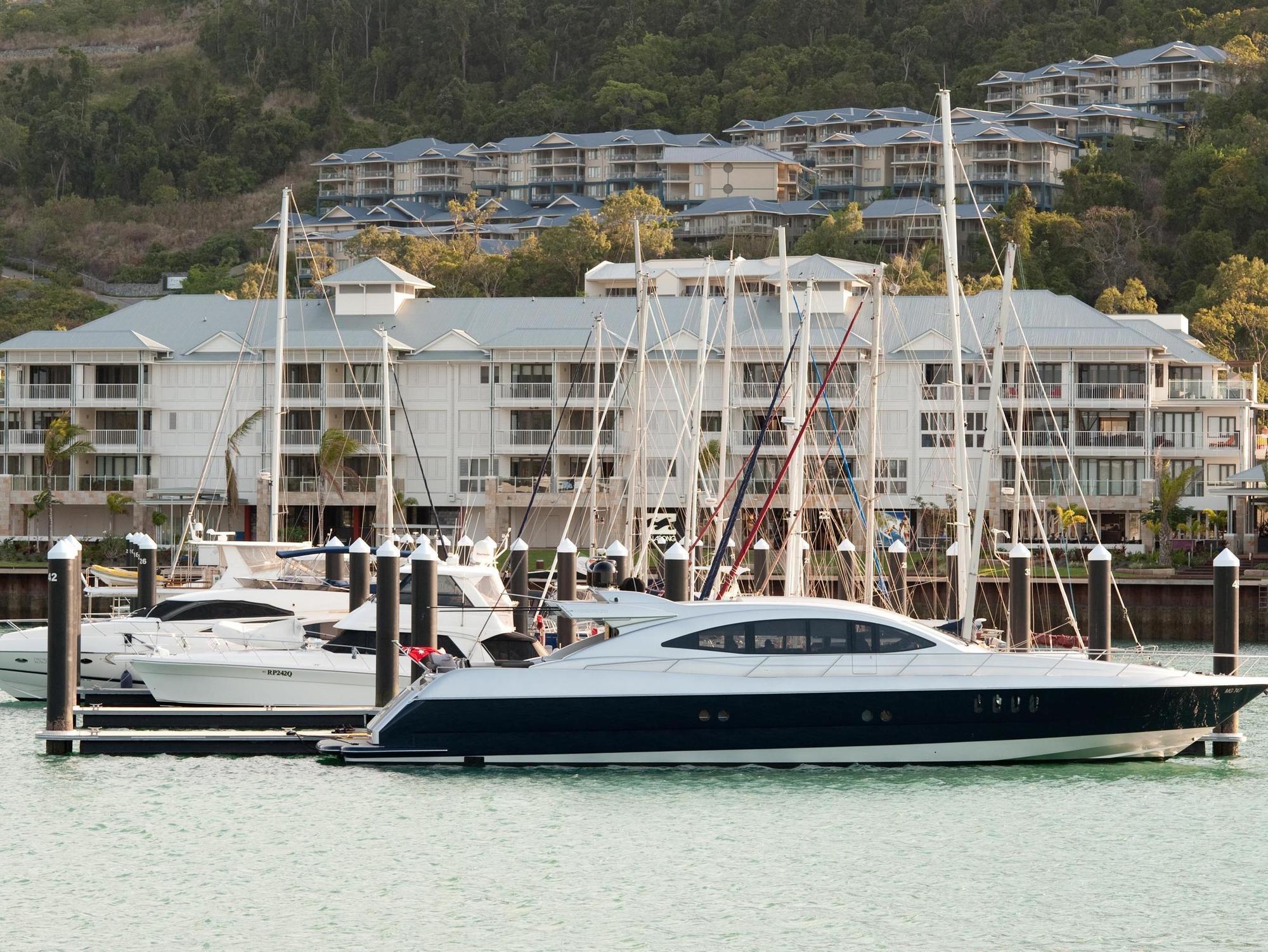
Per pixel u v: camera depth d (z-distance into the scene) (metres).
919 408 192.75
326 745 72.25
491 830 62.25
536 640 87.81
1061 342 193.50
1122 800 67.06
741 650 70.31
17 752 76.38
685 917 52.50
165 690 84.38
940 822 63.59
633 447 124.50
